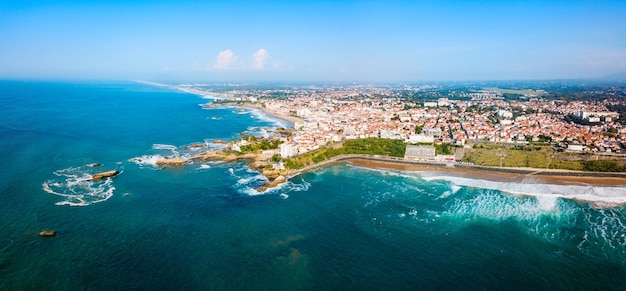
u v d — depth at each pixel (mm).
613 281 138750
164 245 159250
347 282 137250
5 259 143625
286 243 163500
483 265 148500
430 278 140250
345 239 167625
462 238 169500
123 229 171875
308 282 136750
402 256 154375
